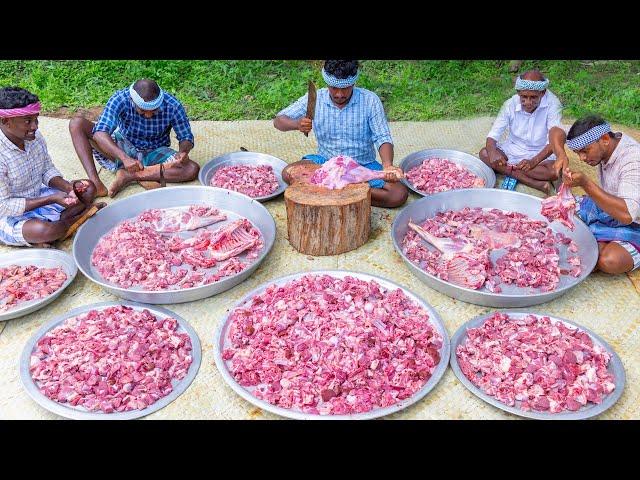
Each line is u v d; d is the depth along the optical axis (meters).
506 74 8.68
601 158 4.48
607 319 4.32
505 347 3.87
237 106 7.80
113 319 4.13
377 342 3.85
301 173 5.27
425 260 4.75
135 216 5.31
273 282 4.44
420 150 6.63
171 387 3.75
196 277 4.56
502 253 4.85
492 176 5.89
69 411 3.49
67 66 8.54
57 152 6.57
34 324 4.26
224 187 5.70
